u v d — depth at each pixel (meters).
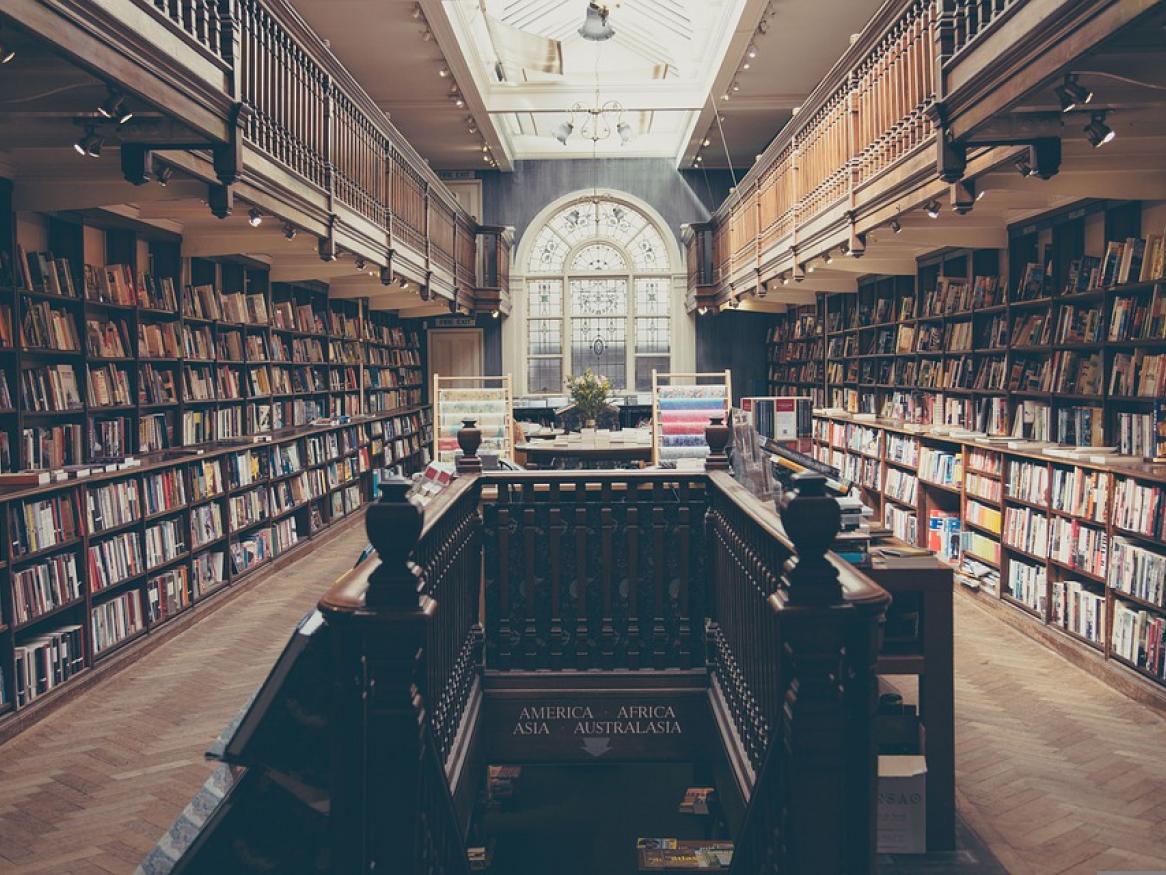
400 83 13.01
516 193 17.88
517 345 17.92
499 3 11.97
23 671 5.09
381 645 2.44
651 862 4.16
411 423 15.59
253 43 5.45
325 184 6.92
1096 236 6.98
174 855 2.66
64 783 4.40
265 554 8.91
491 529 4.58
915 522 8.89
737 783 3.50
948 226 7.82
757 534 3.39
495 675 4.49
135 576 6.32
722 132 15.28
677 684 4.48
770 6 10.63
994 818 4.05
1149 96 4.21
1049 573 6.52
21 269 5.82
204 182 5.46
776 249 9.61
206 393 8.38
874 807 2.50
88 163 5.33
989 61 4.00
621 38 13.23
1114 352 6.38
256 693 2.75
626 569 4.58
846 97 7.10
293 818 2.76
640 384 18.00
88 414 6.48
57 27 3.17
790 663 2.66
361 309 13.60
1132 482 5.45
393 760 2.47
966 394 9.06
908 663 3.79
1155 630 5.28
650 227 17.95
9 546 4.94
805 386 14.73
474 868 4.31
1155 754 4.68
